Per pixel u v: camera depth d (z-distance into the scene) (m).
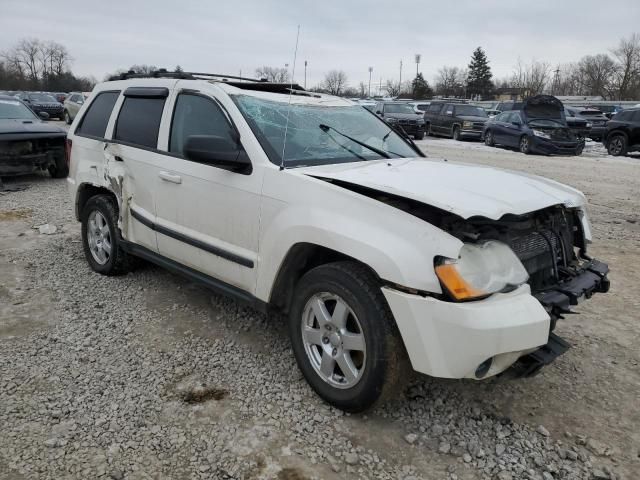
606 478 2.72
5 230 6.86
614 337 4.21
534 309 2.77
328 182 3.21
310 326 3.26
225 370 3.60
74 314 4.39
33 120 10.75
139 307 4.55
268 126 3.76
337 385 3.11
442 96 91.25
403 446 2.91
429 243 2.72
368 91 73.25
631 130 17.94
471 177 3.42
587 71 81.50
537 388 3.49
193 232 4.02
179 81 4.35
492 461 2.82
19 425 2.98
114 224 4.93
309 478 2.66
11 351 3.78
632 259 6.18
